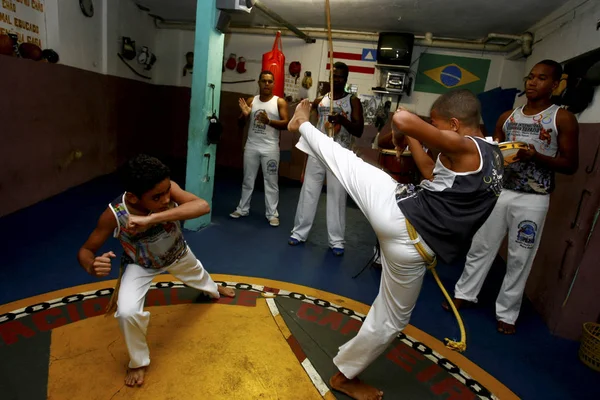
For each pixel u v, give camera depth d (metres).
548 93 2.21
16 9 3.50
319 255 3.27
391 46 4.87
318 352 2.00
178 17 5.89
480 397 1.82
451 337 2.28
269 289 2.58
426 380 1.90
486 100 4.85
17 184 3.49
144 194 1.43
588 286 2.28
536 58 4.13
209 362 1.83
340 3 4.14
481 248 2.48
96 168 4.91
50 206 3.72
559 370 2.08
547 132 2.21
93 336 1.93
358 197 1.50
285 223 3.99
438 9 3.98
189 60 6.21
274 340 2.05
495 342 2.28
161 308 2.22
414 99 5.38
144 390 1.63
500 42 4.83
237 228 3.69
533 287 2.89
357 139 5.53
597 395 1.91
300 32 4.95
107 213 1.50
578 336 2.36
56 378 1.65
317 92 5.71
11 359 1.73
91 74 4.59
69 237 3.06
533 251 2.29
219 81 3.37
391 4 3.99
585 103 2.56
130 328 1.54
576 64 2.82
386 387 1.83
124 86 5.39
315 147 1.63
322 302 2.49
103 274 1.45
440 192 1.37
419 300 2.70
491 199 1.37
